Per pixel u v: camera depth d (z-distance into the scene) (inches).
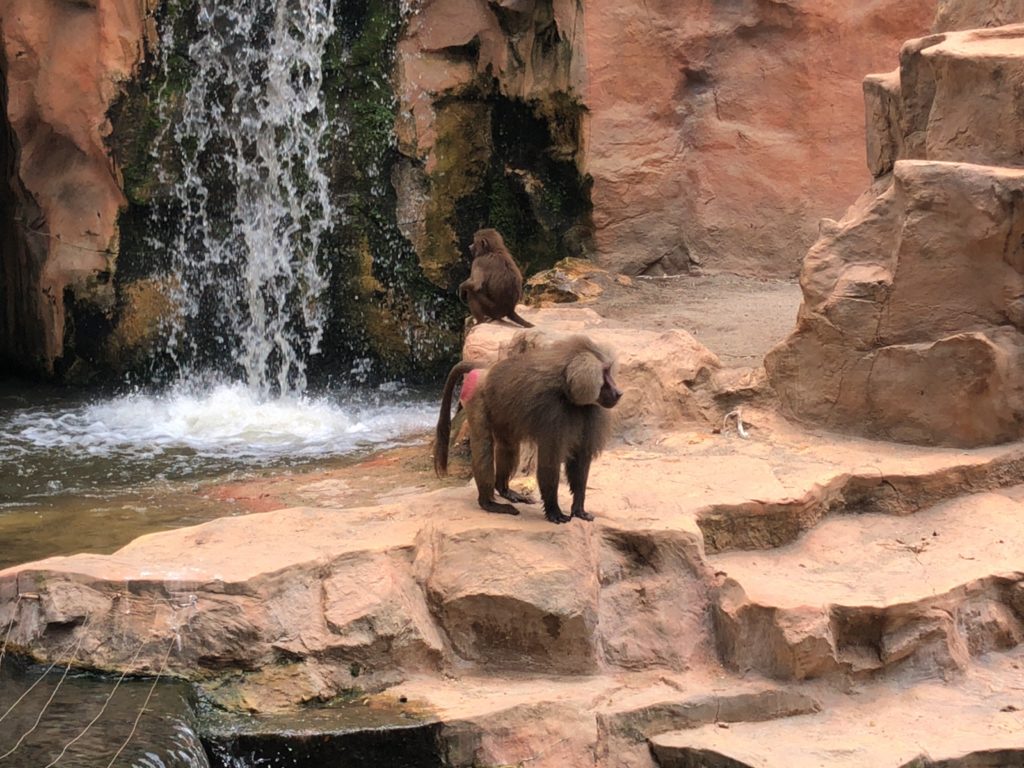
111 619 258.4
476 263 452.8
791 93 562.3
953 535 306.0
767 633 266.5
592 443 275.9
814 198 566.3
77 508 394.6
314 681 255.4
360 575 269.0
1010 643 286.4
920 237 338.3
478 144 586.2
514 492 301.0
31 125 564.4
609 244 571.5
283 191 581.6
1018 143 342.3
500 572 268.7
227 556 271.9
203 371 584.4
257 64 567.2
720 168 571.2
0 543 357.7
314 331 591.2
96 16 542.9
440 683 265.4
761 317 483.8
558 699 254.5
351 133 578.9
